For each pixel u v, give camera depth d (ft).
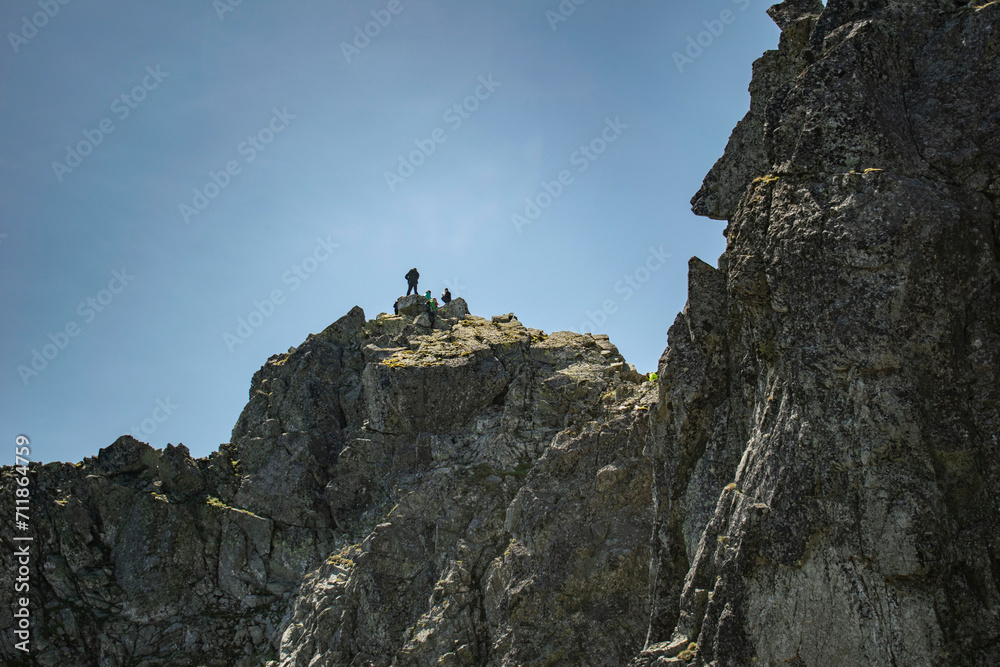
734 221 78.69
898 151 68.74
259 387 188.85
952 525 61.67
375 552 128.16
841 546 63.21
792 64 83.66
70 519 159.12
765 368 76.33
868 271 65.72
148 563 157.28
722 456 80.79
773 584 66.23
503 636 104.37
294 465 166.30
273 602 154.30
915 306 64.28
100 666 148.25
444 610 115.55
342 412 175.63
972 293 65.72
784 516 65.36
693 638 72.64
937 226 64.34
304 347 185.37
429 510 132.16
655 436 86.12
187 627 151.94
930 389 63.98
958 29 72.28
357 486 156.25
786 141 74.23
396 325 183.32
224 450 175.83
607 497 106.32
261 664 145.59
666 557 81.76
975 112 69.46
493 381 152.05
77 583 155.63
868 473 62.90
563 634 99.96
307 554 157.38
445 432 151.23
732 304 81.61
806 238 68.80
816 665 63.05
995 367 64.18
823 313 67.21
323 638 127.03
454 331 168.55
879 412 63.36
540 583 104.37
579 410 137.18
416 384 151.64
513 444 136.87
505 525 115.44
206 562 160.15
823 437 65.36
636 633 97.09
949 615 59.88
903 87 73.15
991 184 67.62
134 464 169.37
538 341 158.92
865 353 64.49
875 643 61.21
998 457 62.54
